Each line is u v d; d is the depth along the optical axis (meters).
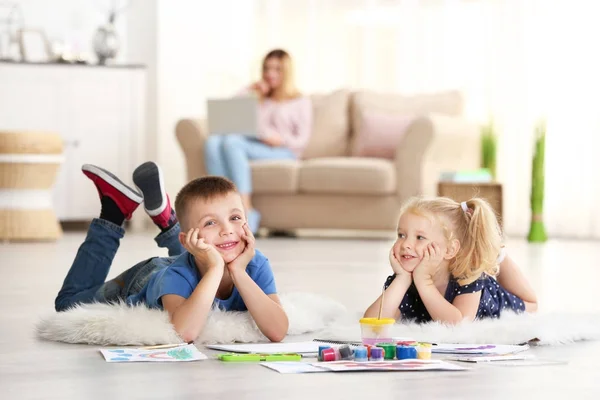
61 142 6.34
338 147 7.23
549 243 6.52
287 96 7.18
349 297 3.27
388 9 7.76
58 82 7.30
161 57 7.90
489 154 7.10
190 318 2.19
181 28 7.94
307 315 2.54
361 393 1.63
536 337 2.23
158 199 2.65
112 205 2.60
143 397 1.61
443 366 1.87
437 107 7.14
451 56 7.50
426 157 6.55
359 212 6.70
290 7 8.01
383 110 7.16
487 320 2.39
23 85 7.23
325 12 7.94
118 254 4.97
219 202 2.24
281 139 7.04
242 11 8.06
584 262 4.93
